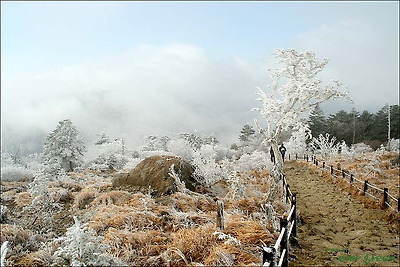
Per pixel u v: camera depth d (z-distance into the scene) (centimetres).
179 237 670
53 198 1178
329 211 1062
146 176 1216
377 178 1482
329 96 725
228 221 741
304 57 755
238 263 558
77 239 482
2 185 1772
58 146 3403
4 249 429
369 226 875
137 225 763
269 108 753
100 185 1334
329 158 2817
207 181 1303
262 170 2173
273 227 715
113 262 519
